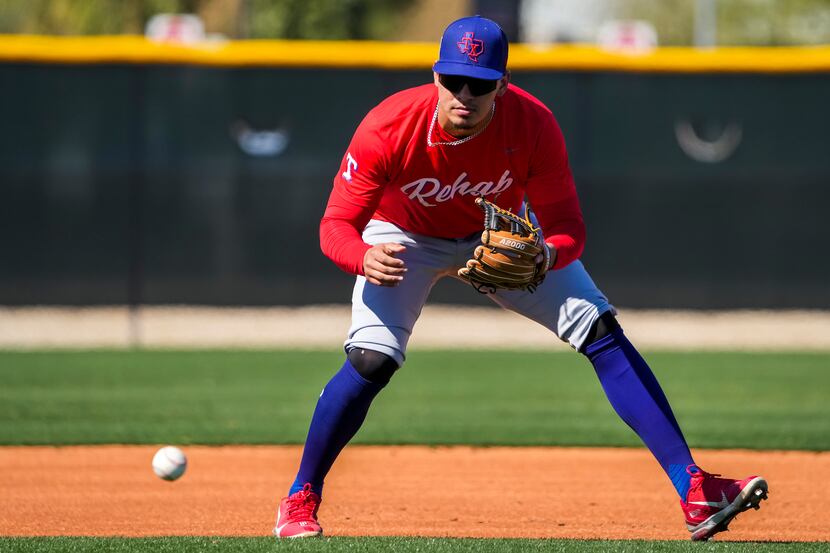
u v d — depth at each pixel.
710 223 43.22
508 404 29.59
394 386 32.53
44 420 26.61
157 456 17.62
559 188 14.20
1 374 33.94
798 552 13.27
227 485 19.91
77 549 13.38
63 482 20.11
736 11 98.94
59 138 42.91
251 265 43.66
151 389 31.38
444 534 16.06
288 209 43.50
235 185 43.38
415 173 13.73
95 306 43.56
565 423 26.72
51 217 43.19
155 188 43.22
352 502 18.52
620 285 43.41
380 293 14.09
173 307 43.69
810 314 43.28
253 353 38.34
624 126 43.00
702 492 13.97
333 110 43.16
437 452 23.39
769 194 43.09
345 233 13.59
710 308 43.41
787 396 30.73
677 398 30.41
